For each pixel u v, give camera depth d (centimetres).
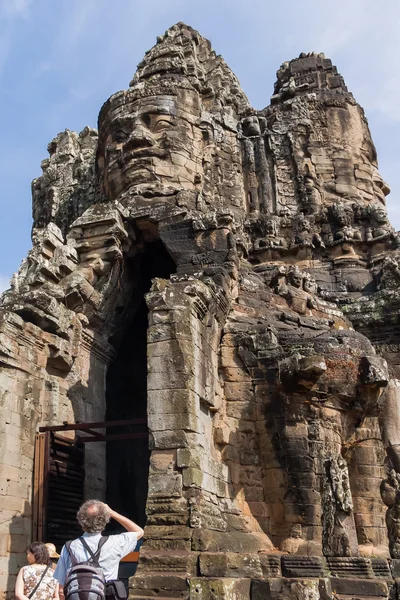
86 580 535
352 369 1486
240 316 1720
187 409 1302
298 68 2680
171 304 1393
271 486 1480
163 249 2045
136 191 2034
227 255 1788
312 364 1405
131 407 2106
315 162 2427
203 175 2250
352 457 1491
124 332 1966
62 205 3022
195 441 1305
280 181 2414
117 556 567
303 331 1698
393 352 1908
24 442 1496
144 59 2450
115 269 1842
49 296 1639
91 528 574
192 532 1180
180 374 1331
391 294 1953
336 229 2292
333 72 2644
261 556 1205
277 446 1504
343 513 1234
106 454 1956
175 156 2177
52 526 1494
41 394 1587
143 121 2228
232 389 1589
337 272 2177
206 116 2347
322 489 1277
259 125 2533
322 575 1173
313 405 1459
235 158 2416
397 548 1254
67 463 1611
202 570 1116
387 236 2220
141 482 2011
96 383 1833
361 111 2591
